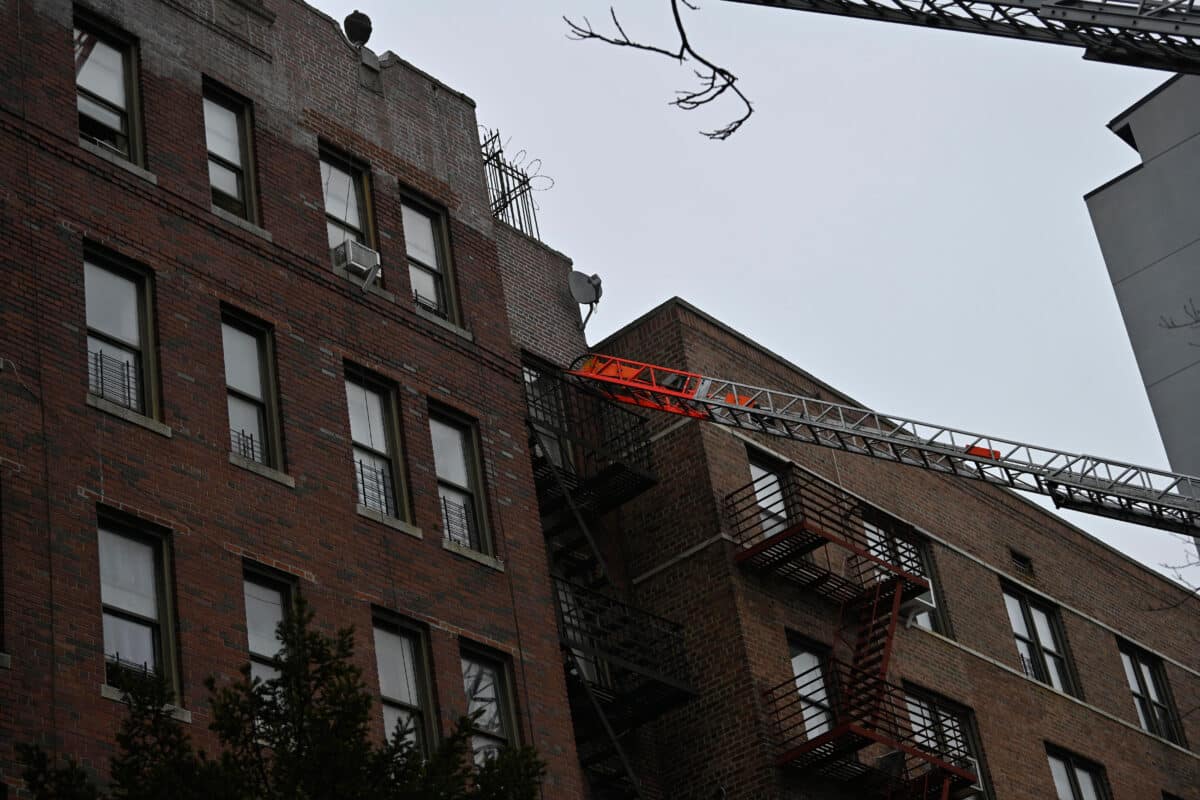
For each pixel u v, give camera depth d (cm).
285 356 3922
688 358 5356
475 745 3847
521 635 4091
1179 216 6469
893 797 4953
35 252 3525
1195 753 6600
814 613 5138
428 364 4300
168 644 3331
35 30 3809
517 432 4459
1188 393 6269
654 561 5084
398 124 4678
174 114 4019
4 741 2964
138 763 2584
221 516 3553
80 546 3262
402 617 3828
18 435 3284
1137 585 6844
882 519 5684
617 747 4434
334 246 4294
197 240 3875
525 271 5406
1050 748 5881
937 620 5738
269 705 2706
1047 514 6544
